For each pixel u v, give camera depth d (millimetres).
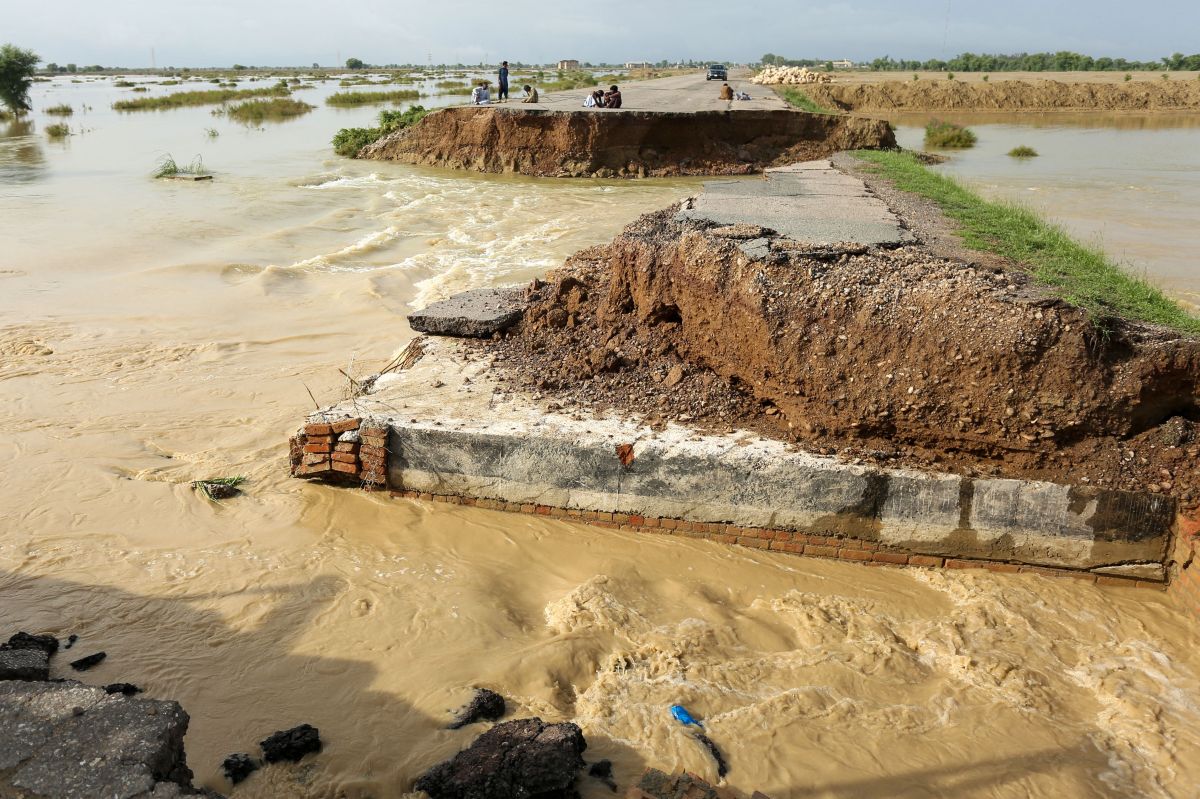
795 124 30094
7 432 8406
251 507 6957
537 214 20859
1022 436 6133
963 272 7129
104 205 20250
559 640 5250
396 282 14133
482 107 30094
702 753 4379
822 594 5941
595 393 7512
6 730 3584
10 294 13156
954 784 4301
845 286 6781
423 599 5703
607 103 31031
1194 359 5918
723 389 7281
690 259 7652
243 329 11859
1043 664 5199
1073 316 6102
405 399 7422
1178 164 29234
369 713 4645
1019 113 56250
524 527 6656
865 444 6473
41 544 6375
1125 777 4371
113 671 4973
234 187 23766
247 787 4125
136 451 8055
